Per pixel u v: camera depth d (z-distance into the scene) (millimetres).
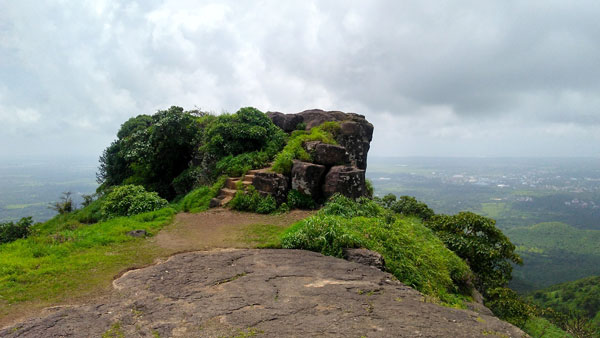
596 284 39406
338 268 6367
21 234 9336
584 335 12594
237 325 4016
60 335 3826
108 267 6574
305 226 8297
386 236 8422
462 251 12211
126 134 21578
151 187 18203
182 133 17812
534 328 11211
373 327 4043
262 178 12797
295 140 15578
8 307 4812
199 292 5113
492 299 11016
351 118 20625
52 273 6156
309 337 3740
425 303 5062
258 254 7207
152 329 3947
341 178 12609
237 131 16125
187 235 9297
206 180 15766
